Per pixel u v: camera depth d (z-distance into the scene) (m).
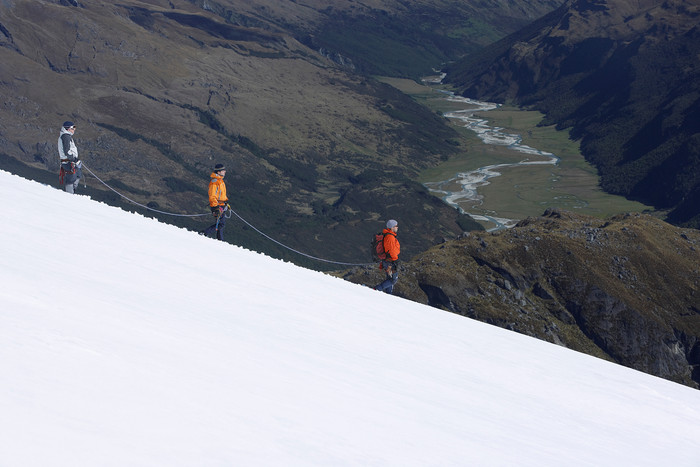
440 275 84.56
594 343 87.19
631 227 103.69
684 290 94.94
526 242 95.12
